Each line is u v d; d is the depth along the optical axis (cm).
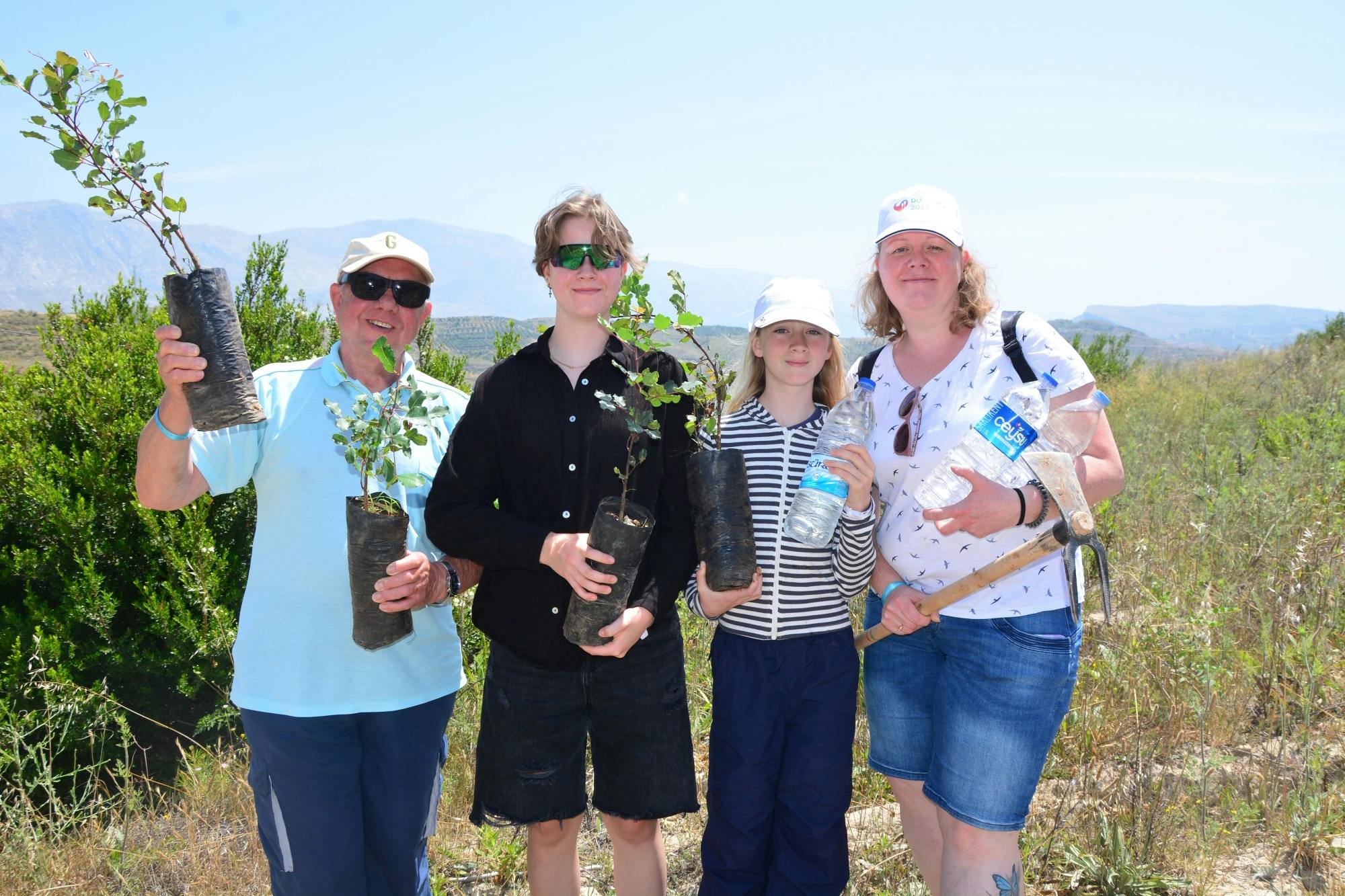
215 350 242
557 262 284
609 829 317
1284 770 368
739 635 305
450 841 402
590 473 288
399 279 296
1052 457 259
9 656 529
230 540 627
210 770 489
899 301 286
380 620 265
